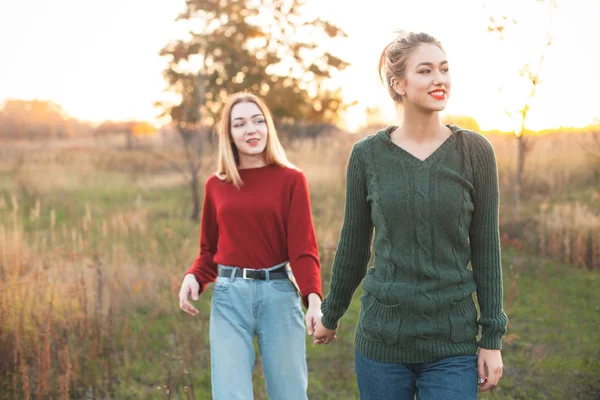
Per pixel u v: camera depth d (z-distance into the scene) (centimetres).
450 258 190
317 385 364
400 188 190
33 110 2972
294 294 266
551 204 721
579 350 362
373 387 198
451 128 199
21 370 340
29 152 1889
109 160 1706
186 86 1073
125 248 581
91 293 443
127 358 385
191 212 945
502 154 845
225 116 276
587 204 691
